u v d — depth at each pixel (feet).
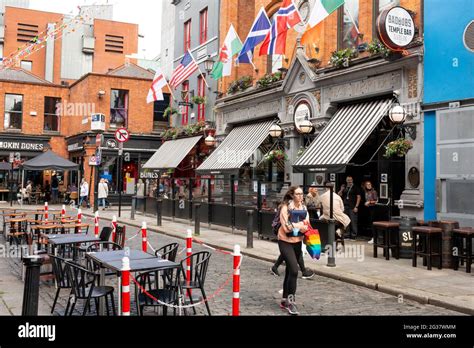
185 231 53.36
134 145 101.81
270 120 61.77
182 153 76.84
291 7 49.29
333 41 51.16
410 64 39.65
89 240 27.86
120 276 18.28
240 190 51.55
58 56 151.64
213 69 66.08
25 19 150.51
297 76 53.88
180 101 85.20
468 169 35.09
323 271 30.94
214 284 27.89
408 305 23.80
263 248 40.86
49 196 105.19
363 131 41.78
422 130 38.73
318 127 50.31
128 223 62.59
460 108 35.73
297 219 23.00
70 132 109.60
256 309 22.68
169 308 22.35
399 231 35.45
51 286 27.14
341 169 39.32
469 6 35.29
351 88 46.39
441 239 31.78
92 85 99.09
